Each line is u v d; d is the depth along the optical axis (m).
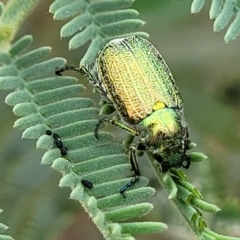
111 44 0.07
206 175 0.08
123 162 0.06
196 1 0.06
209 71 0.09
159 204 0.08
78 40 0.07
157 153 0.07
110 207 0.06
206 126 0.09
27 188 0.08
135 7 0.09
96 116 0.06
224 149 0.09
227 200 0.08
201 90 0.09
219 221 0.08
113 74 0.07
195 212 0.06
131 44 0.07
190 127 0.09
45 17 0.09
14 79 0.07
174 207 0.06
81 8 0.07
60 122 0.06
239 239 0.06
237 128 0.09
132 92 0.07
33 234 0.08
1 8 0.07
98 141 0.06
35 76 0.07
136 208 0.06
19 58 0.07
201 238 0.06
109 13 0.07
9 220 0.08
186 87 0.09
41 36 0.09
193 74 0.09
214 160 0.08
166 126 0.07
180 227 0.08
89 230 0.10
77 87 0.07
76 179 0.06
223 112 0.09
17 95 0.07
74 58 0.09
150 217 0.08
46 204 0.08
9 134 0.09
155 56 0.07
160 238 0.09
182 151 0.07
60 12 0.07
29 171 0.09
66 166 0.06
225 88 0.09
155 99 0.07
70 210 0.08
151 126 0.07
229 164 0.09
